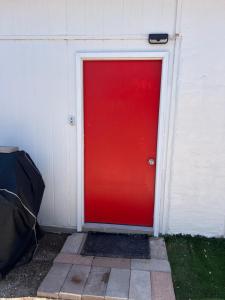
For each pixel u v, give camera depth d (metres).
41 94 3.43
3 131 3.58
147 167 3.47
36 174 3.19
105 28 3.20
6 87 3.47
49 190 3.63
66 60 3.32
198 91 3.18
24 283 2.69
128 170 3.50
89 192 3.61
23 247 3.00
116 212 3.62
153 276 2.75
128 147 3.46
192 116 3.23
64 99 3.41
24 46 3.36
